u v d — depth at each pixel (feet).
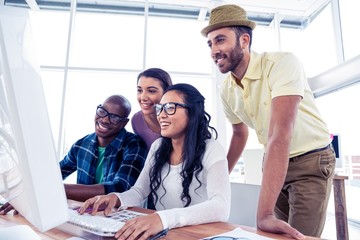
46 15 11.67
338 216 5.52
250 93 3.93
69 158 5.16
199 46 12.10
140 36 11.93
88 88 9.75
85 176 4.70
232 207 3.57
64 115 10.93
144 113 4.87
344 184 5.52
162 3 12.47
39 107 1.14
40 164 1.12
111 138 4.86
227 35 3.56
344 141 7.71
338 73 10.23
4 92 1.11
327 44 11.94
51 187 1.17
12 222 2.29
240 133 4.89
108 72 11.56
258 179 7.26
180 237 1.89
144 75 4.88
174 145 3.54
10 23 1.08
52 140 1.20
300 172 3.78
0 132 1.26
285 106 2.88
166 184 3.42
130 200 2.99
